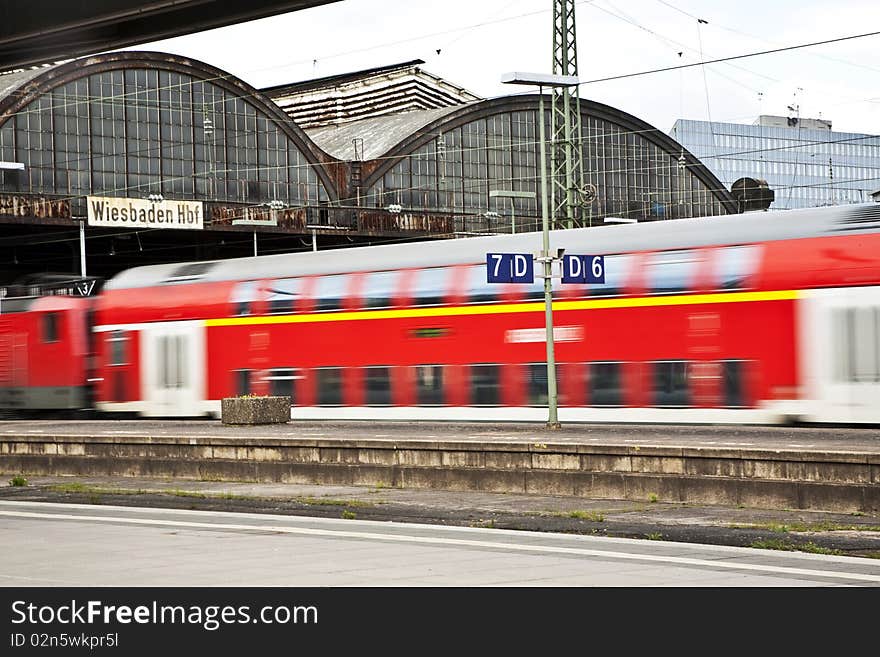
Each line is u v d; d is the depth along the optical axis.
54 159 102.19
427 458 33.75
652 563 20.34
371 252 48.59
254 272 51.47
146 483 37.72
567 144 62.53
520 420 43.72
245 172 113.06
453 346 45.44
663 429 39.25
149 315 54.09
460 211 124.38
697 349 40.16
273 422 47.41
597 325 42.28
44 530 26.22
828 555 21.23
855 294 37.22
